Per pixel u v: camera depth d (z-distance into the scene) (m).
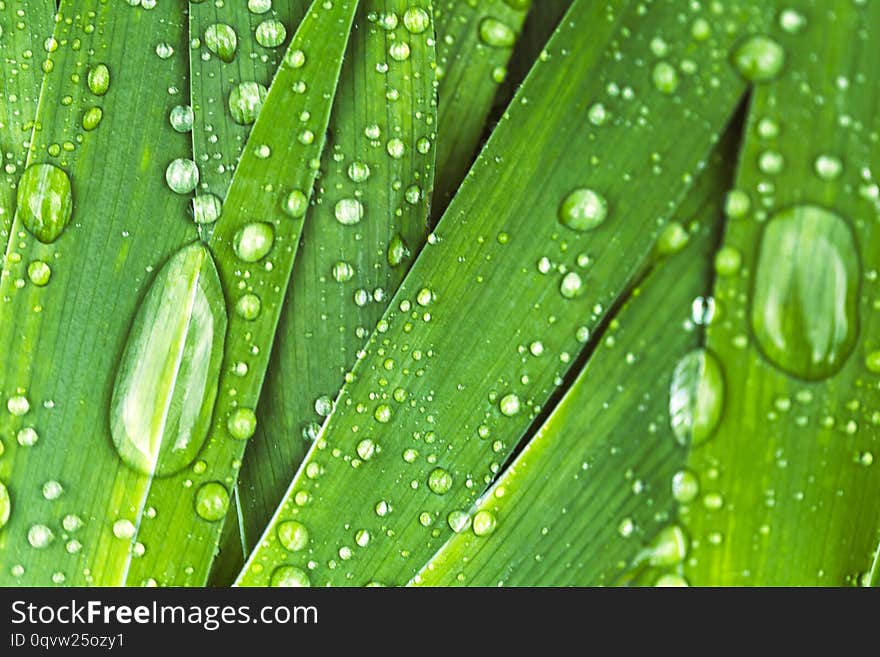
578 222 0.18
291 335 0.18
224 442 0.18
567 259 0.18
